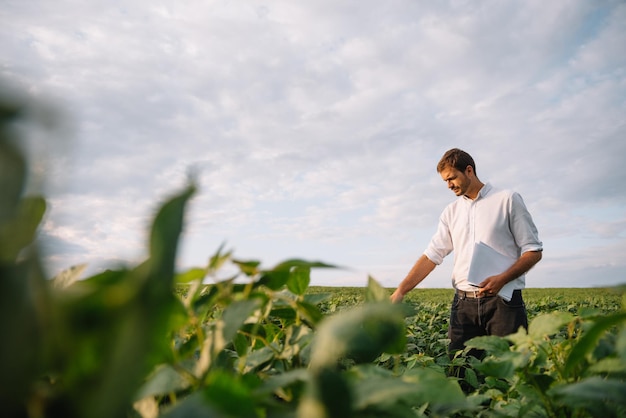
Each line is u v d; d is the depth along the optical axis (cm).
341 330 39
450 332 473
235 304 59
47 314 27
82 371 29
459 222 482
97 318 29
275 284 78
